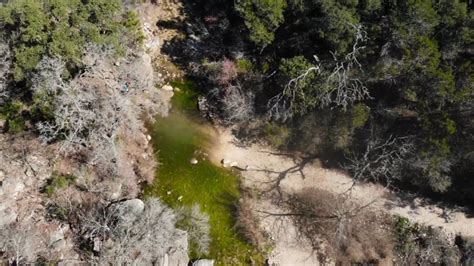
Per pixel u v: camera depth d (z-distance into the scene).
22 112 34.22
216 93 40.06
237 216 36.31
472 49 33.97
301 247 35.47
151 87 38.81
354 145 37.53
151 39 42.59
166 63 41.91
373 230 36.03
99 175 34.88
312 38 36.91
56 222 32.44
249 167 38.34
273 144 39.03
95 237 31.80
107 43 33.06
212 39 42.75
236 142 39.28
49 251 31.38
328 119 36.66
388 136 36.69
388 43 33.62
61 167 34.16
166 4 44.62
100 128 33.69
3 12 30.58
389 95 36.16
